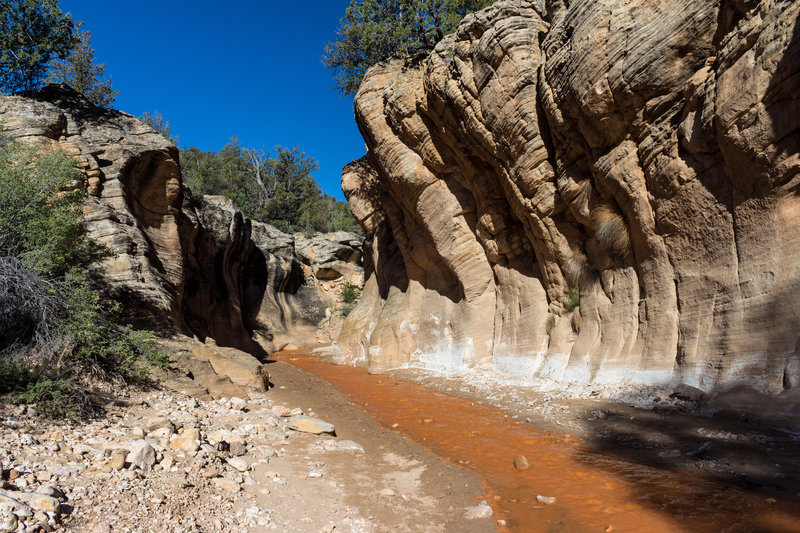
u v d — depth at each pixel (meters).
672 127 9.08
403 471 6.40
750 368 7.38
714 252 8.53
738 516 4.53
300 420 7.99
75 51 28.25
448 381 14.06
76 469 4.77
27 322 8.06
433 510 5.11
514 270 15.02
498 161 13.68
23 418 6.01
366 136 19.11
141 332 9.60
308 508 4.91
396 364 18.03
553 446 7.46
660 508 4.91
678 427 7.30
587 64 9.91
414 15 19.17
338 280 37.31
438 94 14.59
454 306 17.28
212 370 10.85
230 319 25.91
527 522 4.85
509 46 12.11
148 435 6.28
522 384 12.23
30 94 15.54
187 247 21.97
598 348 11.17
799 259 7.04
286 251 34.00
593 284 11.93
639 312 10.32
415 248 18.80
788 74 6.82
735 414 7.16
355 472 6.20
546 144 12.34
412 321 18.56
